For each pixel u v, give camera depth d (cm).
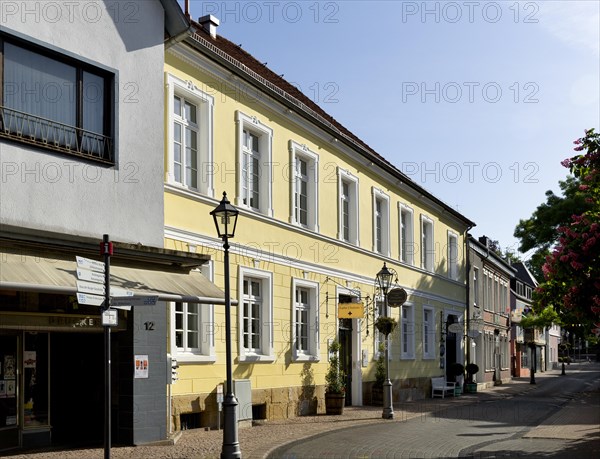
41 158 1213
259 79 1875
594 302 1478
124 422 1334
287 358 2002
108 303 881
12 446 1222
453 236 3644
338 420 1947
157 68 1466
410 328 2983
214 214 1276
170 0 1474
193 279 1405
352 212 2489
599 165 1489
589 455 1380
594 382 5050
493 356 4550
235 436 1206
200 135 1709
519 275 7219
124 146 1373
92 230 1291
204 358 1631
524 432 1797
